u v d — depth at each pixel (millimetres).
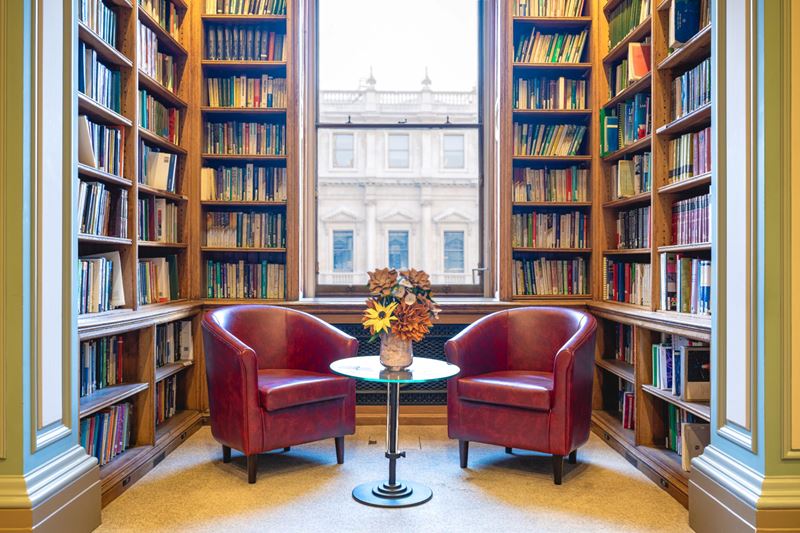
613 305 3855
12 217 2088
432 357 4238
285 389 3027
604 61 4219
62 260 2359
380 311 2883
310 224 4629
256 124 4340
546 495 2844
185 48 4168
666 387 3148
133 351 3303
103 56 3104
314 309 4109
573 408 2990
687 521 2543
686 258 3111
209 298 4293
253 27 4465
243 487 2932
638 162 3742
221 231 4328
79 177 2965
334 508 2676
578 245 4387
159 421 3732
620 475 3129
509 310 3740
